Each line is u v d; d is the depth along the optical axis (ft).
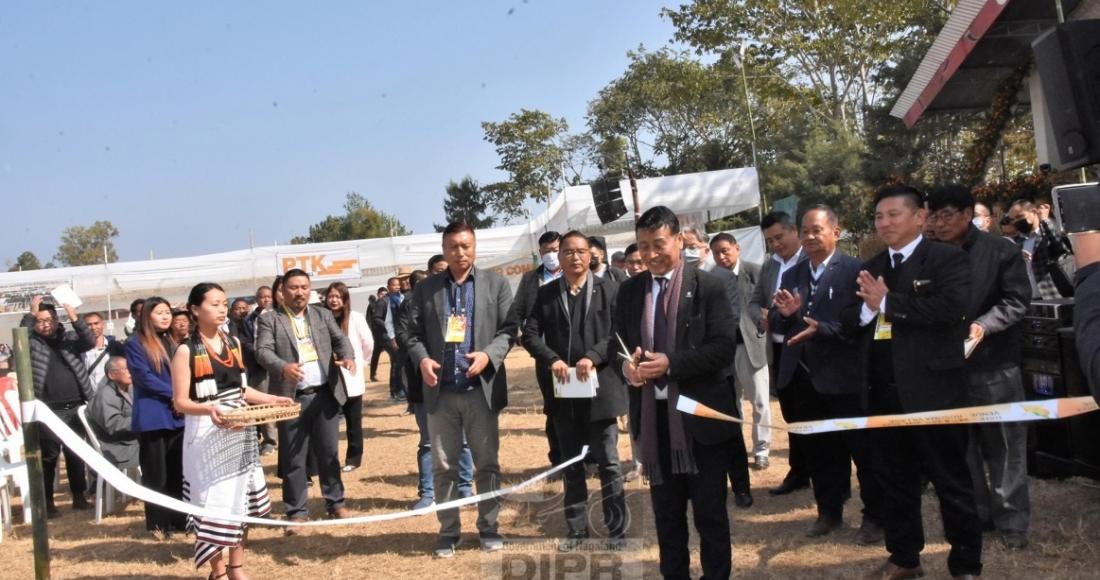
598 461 14.32
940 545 15.33
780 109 124.67
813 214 16.20
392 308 42.14
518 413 36.29
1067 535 14.99
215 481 14.69
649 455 12.44
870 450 13.73
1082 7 31.30
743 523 17.85
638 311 12.85
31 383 15.38
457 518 17.24
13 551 20.47
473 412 16.69
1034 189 38.19
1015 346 14.26
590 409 15.58
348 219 241.14
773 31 101.86
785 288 17.29
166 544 20.24
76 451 14.61
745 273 22.80
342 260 79.41
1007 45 33.71
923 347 12.82
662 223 12.39
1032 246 22.18
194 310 15.15
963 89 37.81
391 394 44.68
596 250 22.66
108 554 19.57
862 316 14.10
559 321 17.02
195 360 14.76
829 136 94.32
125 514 23.99
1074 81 11.81
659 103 143.84
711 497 12.23
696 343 12.26
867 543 15.76
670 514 12.58
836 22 98.94
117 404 23.77
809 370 15.93
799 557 15.40
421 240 80.38
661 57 140.26
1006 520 14.80
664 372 11.87
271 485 26.37
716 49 104.78
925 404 12.75
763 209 94.53
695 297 12.44
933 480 13.08
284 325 20.17
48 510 24.31
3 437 23.44
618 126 152.66
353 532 19.39
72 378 25.04
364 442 32.65
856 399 15.31
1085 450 17.19
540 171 156.15
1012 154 58.85
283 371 19.44
